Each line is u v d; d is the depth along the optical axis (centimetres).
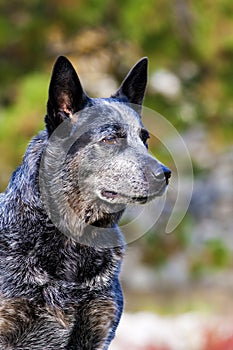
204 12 2289
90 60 2369
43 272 958
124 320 1823
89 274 971
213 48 2291
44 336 966
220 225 2734
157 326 1745
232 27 2294
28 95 2031
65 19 2236
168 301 2169
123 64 2369
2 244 961
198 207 2773
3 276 952
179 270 2342
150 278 2347
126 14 2212
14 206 973
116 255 990
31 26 2222
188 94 2334
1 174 1911
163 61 2244
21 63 2231
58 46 2328
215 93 2311
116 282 997
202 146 2564
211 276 2364
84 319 978
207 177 2694
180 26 2277
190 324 1698
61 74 984
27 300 952
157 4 2219
